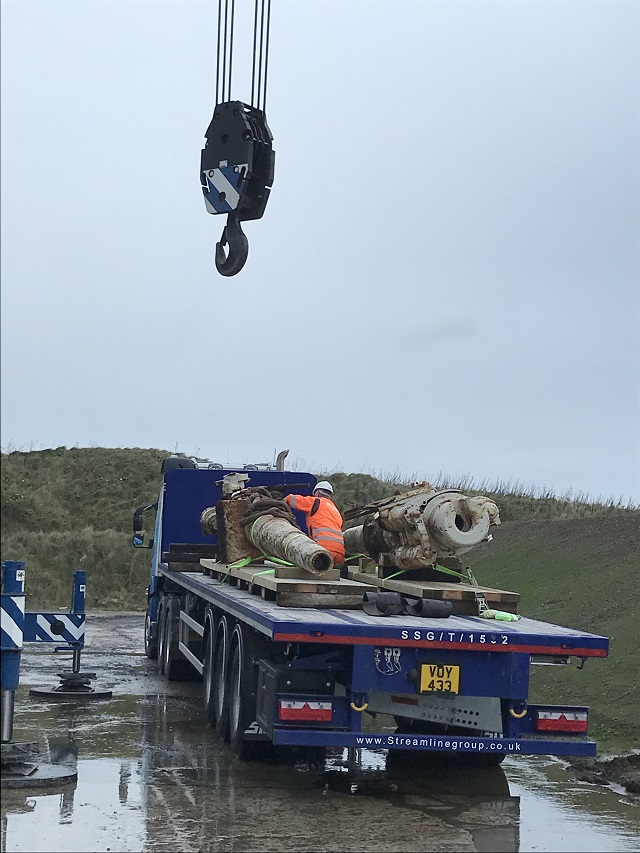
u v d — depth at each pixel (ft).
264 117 39.45
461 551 32.09
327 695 27.68
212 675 37.63
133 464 141.90
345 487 124.47
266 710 28.78
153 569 57.16
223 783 29.12
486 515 31.58
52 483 135.13
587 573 59.16
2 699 29.66
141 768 30.63
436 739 27.30
